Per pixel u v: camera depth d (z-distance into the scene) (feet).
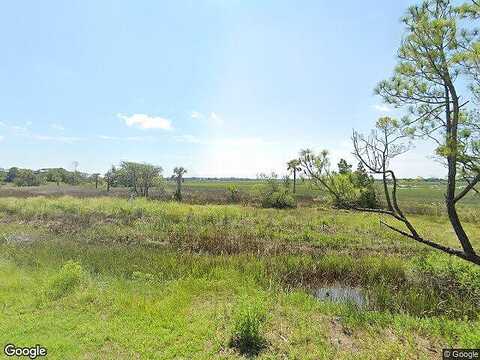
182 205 77.97
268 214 71.31
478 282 28.17
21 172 179.73
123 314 22.63
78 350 18.22
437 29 16.89
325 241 49.42
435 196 138.00
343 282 33.42
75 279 27.37
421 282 31.40
